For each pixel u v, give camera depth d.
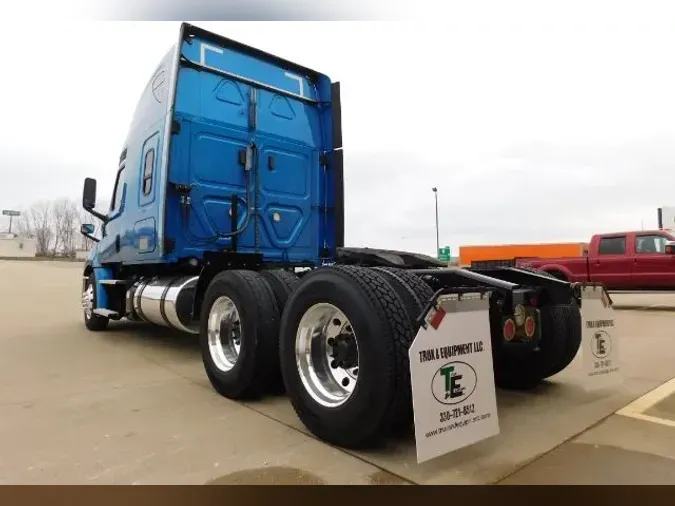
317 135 6.19
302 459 2.66
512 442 2.91
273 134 5.75
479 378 2.61
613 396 3.94
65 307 11.44
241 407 3.65
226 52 5.48
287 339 3.17
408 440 2.90
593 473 2.49
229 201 5.38
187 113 5.14
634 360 5.39
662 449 2.80
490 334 2.98
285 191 5.80
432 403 2.39
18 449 2.82
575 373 4.80
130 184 6.14
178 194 5.05
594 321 3.52
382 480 2.42
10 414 3.47
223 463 2.62
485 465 2.58
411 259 4.41
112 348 6.16
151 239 5.32
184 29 5.07
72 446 2.87
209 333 4.15
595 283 3.58
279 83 5.88
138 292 5.87
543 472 2.50
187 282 5.04
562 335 3.95
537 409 3.58
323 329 3.12
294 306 3.14
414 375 2.34
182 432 3.10
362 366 2.64
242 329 3.74
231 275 3.95
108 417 3.41
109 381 4.46
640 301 13.63
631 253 11.14
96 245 7.86
